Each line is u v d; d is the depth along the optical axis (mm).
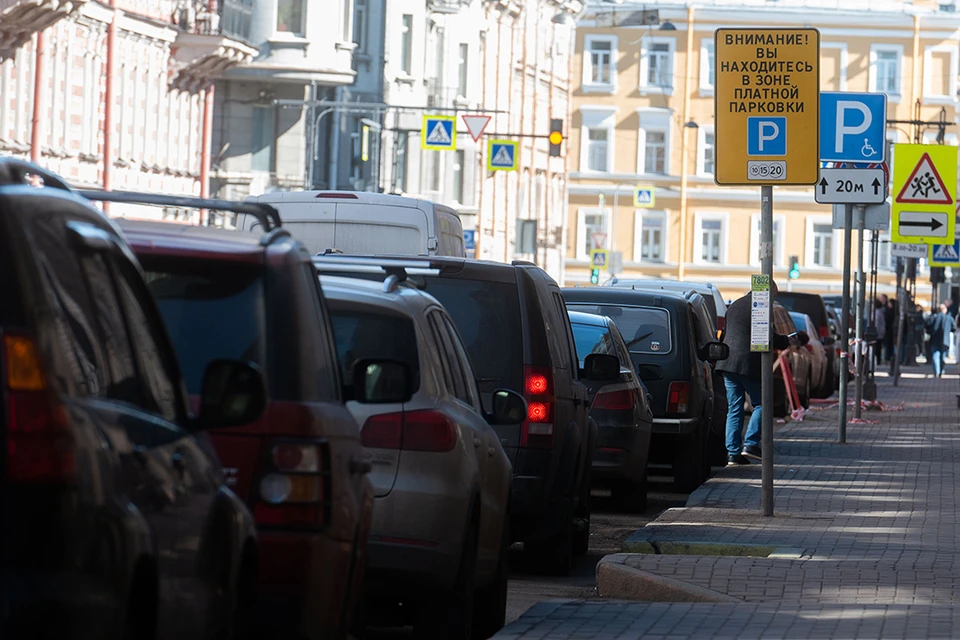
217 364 15555
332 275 29172
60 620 11695
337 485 18828
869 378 94062
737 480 50219
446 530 23844
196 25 140000
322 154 160000
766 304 40375
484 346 32406
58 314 12375
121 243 14641
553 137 139750
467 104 195500
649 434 47031
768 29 40125
